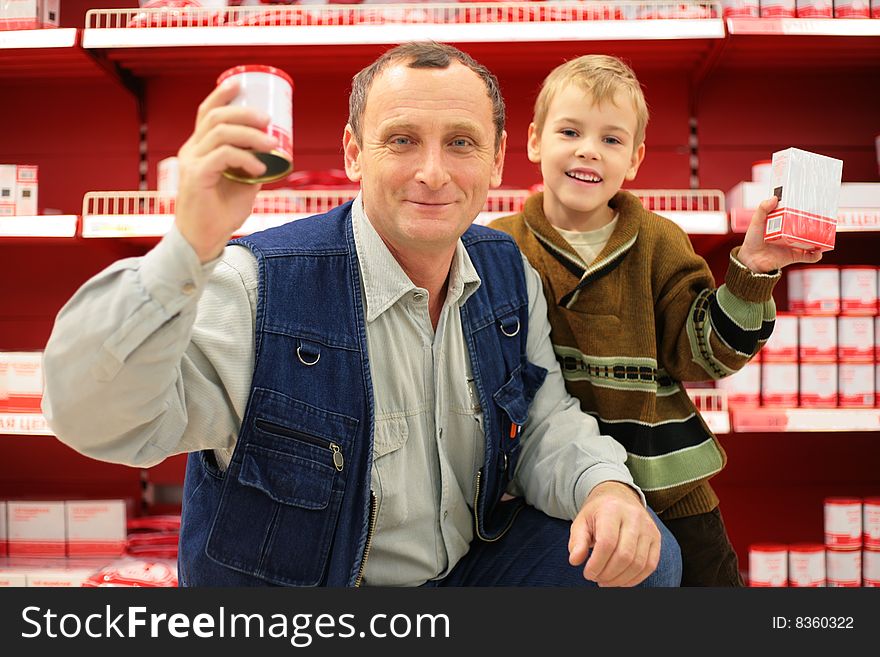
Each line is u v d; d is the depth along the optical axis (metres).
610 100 1.52
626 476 1.17
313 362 1.09
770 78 2.46
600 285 1.48
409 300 1.17
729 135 2.46
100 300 0.81
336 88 2.50
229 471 1.05
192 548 1.10
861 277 2.09
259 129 0.77
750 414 2.01
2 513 2.22
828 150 2.47
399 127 1.06
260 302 1.07
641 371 1.43
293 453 1.06
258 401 1.04
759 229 1.32
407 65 1.08
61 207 2.51
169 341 0.82
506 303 1.33
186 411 0.99
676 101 2.46
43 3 2.18
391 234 1.12
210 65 2.35
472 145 1.09
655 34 2.00
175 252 0.78
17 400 2.11
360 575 1.13
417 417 1.19
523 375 1.33
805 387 2.07
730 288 1.36
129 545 2.21
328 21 2.06
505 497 1.60
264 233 1.18
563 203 1.56
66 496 2.45
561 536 1.25
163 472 2.50
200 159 0.75
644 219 1.54
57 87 2.51
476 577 1.29
